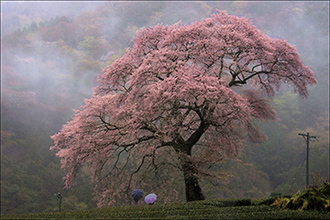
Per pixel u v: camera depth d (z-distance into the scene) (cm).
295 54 2256
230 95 1869
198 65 2192
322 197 1116
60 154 2117
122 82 2225
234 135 2211
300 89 2377
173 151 2314
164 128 1877
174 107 1917
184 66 1983
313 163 7281
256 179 6262
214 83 1850
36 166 7525
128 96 2012
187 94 1788
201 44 2067
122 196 2312
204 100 1872
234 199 1341
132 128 1947
